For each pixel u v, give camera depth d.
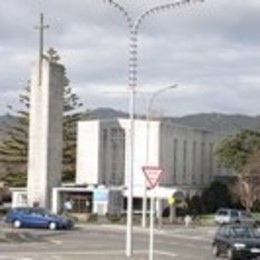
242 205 118.50
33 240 51.16
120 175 111.38
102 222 84.19
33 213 68.69
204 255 41.69
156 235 63.56
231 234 39.44
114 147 111.94
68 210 94.56
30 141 98.56
